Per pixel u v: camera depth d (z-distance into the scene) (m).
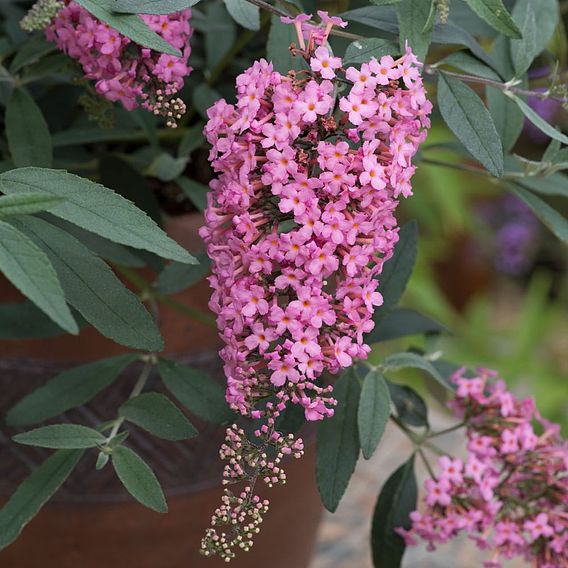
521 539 0.99
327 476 0.95
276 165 0.84
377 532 1.01
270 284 0.86
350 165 0.84
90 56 0.92
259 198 0.86
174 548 1.06
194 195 1.02
